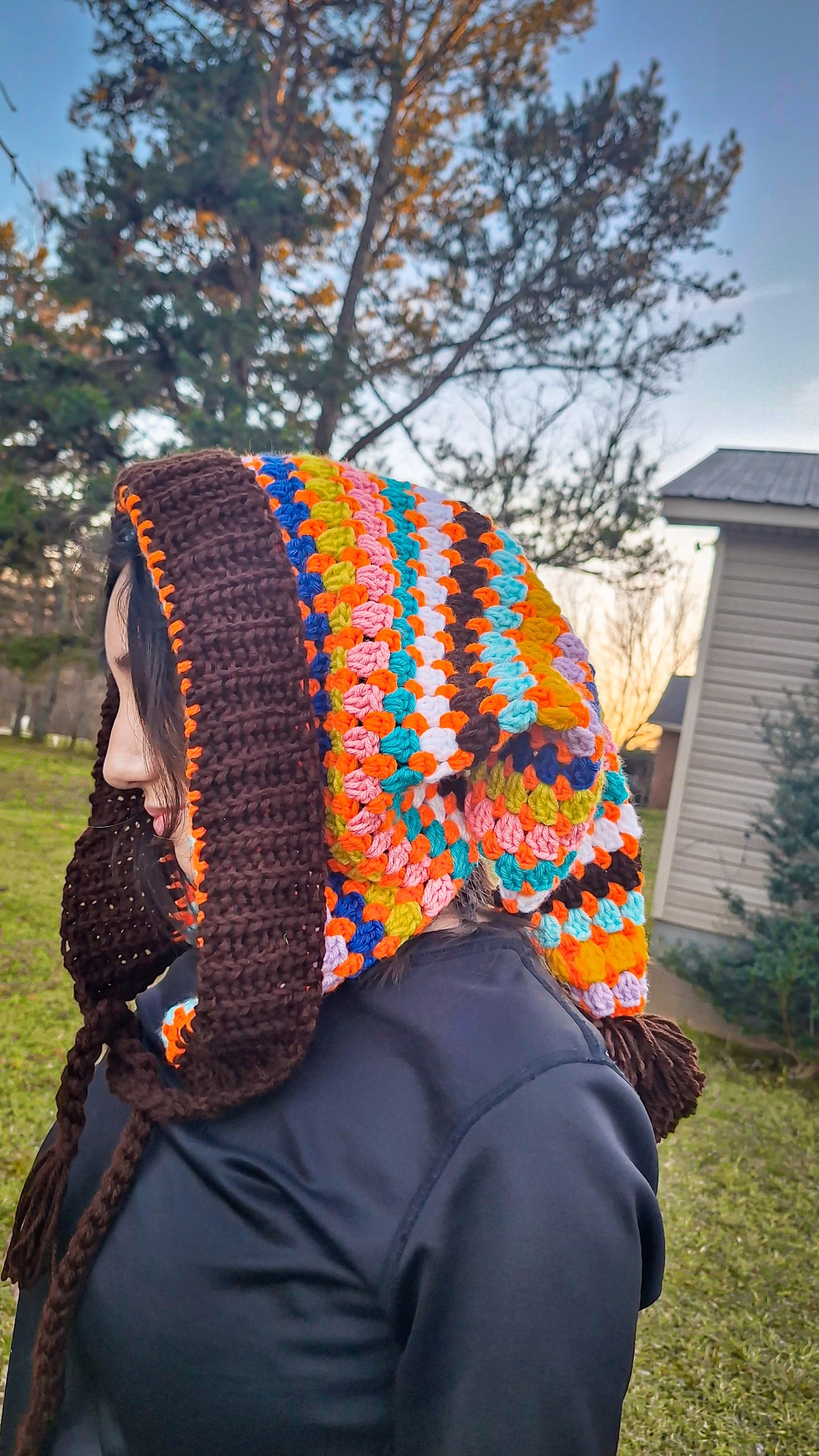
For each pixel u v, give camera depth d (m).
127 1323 0.74
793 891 5.78
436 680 0.76
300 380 7.04
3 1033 4.88
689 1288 3.25
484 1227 0.62
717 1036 6.20
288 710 0.69
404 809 0.76
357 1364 0.67
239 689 0.69
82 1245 0.78
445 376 7.95
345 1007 0.78
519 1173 0.63
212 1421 0.69
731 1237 3.61
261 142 7.65
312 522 0.78
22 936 6.58
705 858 6.34
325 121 8.04
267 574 0.71
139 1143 0.79
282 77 7.58
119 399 6.59
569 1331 0.60
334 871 0.75
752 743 6.27
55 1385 0.80
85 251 6.52
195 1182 0.75
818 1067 5.62
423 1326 0.63
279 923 0.68
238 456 0.81
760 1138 4.63
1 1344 2.55
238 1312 0.69
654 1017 0.92
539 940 0.87
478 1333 0.60
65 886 0.98
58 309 6.93
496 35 7.38
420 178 8.09
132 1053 0.85
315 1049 0.77
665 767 11.05
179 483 0.75
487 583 0.84
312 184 8.14
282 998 0.68
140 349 6.88
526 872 0.79
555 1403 0.59
